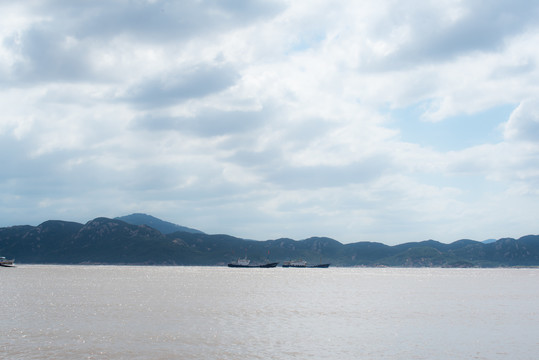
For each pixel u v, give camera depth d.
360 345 48.03
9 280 174.38
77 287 135.00
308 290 131.00
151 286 144.12
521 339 51.44
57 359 41.78
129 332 54.84
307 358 42.50
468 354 44.25
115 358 42.38
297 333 54.81
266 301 94.50
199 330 56.59
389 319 67.06
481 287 151.12
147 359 42.09
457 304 89.69
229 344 48.31
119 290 123.75
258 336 52.75
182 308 80.00
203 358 42.50
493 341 50.34
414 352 44.94
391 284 170.12
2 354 43.38
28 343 48.03
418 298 104.06
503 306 86.00
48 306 81.12
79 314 70.44
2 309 76.00
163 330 56.44
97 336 52.16
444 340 50.78
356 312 75.75
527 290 134.62
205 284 159.25
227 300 96.06
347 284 168.12
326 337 52.28
